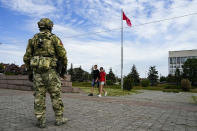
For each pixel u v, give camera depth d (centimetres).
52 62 360
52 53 364
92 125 383
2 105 593
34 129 342
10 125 363
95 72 1086
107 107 629
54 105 370
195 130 374
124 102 791
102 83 1064
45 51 359
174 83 8181
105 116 479
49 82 359
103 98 944
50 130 338
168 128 382
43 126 353
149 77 7381
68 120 420
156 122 431
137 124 405
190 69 8106
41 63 351
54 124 381
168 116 511
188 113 577
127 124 402
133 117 479
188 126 405
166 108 667
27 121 399
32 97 837
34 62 355
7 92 1094
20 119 415
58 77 375
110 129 358
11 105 598
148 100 951
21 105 604
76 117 455
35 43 367
